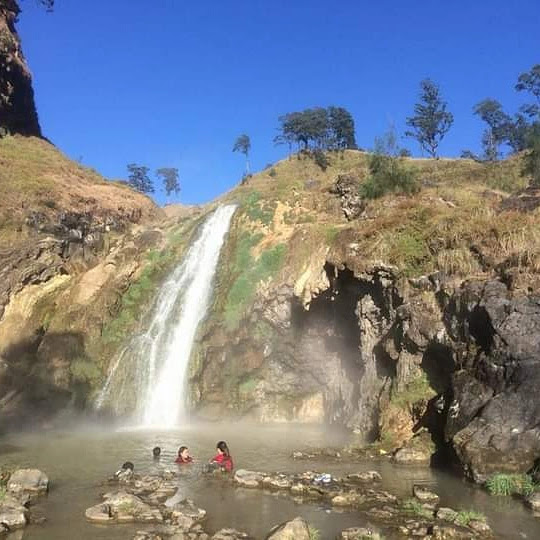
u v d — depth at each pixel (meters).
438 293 19.86
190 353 28.12
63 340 30.03
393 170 29.83
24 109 56.97
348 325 25.05
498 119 75.19
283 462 17.77
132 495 13.44
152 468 17.22
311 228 28.84
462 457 15.47
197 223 35.62
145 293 32.25
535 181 33.06
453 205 24.02
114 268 33.06
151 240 35.28
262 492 14.41
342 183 32.47
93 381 28.88
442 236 21.48
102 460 18.45
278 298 27.27
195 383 27.58
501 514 12.55
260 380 27.67
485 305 17.17
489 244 19.80
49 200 41.38
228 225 33.31
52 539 11.30
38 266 32.72
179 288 31.72
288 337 27.33
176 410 27.72
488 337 17.09
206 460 18.28
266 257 29.09
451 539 11.06
